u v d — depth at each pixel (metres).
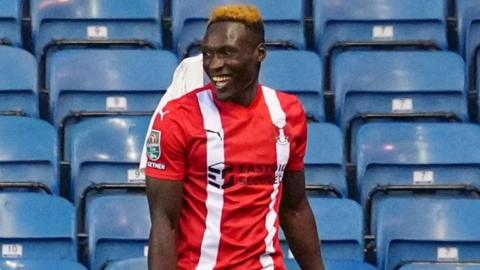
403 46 24.84
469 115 24.50
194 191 12.76
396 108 23.53
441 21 25.05
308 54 23.34
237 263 12.78
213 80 12.55
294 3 24.91
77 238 20.27
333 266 18.38
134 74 23.11
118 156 21.27
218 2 24.80
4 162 21.33
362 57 23.59
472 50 24.83
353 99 23.45
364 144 21.86
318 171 21.52
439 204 20.45
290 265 18.30
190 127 12.59
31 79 23.14
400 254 20.45
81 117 22.70
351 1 25.05
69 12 24.62
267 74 23.17
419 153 21.86
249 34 12.51
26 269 18.31
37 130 21.56
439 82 23.53
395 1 25.06
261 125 12.76
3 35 24.56
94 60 23.16
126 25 24.69
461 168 21.88
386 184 21.67
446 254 20.39
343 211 20.14
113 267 17.86
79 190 21.20
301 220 13.54
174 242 12.70
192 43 24.27
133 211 20.05
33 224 19.95
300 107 13.07
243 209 12.73
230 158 12.65
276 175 12.90
